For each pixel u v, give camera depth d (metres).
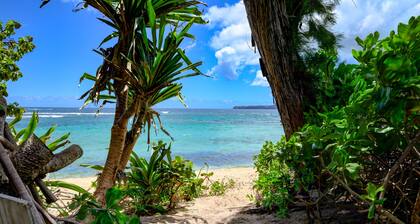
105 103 4.61
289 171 3.87
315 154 2.53
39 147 1.48
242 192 6.27
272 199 3.54
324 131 2.23
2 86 4.02
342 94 3.62
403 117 1.61
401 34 1.63
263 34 4.13
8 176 1.22
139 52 4.14
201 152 17.80
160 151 5.41
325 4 4.19
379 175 2.43
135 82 3.96
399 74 1.50
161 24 4.05
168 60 4.07
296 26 4.18
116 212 1.30
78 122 47.91
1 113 1.61
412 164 2.13
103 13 4.14
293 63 4.10
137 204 4.58
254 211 4.12
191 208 4.96
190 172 5.43
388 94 1.54
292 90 4.11
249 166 12.95
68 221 1.49
